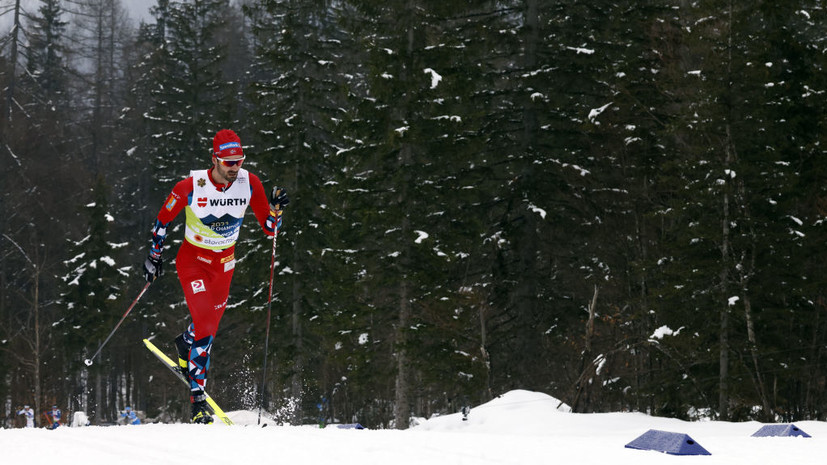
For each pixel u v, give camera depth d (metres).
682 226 19.64
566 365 22.92
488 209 23.00
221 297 5.21
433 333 19.94
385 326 22.28
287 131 26.80
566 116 22.58
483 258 23.47
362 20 21.86
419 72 19.89
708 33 18.88
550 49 22.91
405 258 20.27
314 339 27.61
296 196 26.22
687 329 18.42
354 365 21.70
